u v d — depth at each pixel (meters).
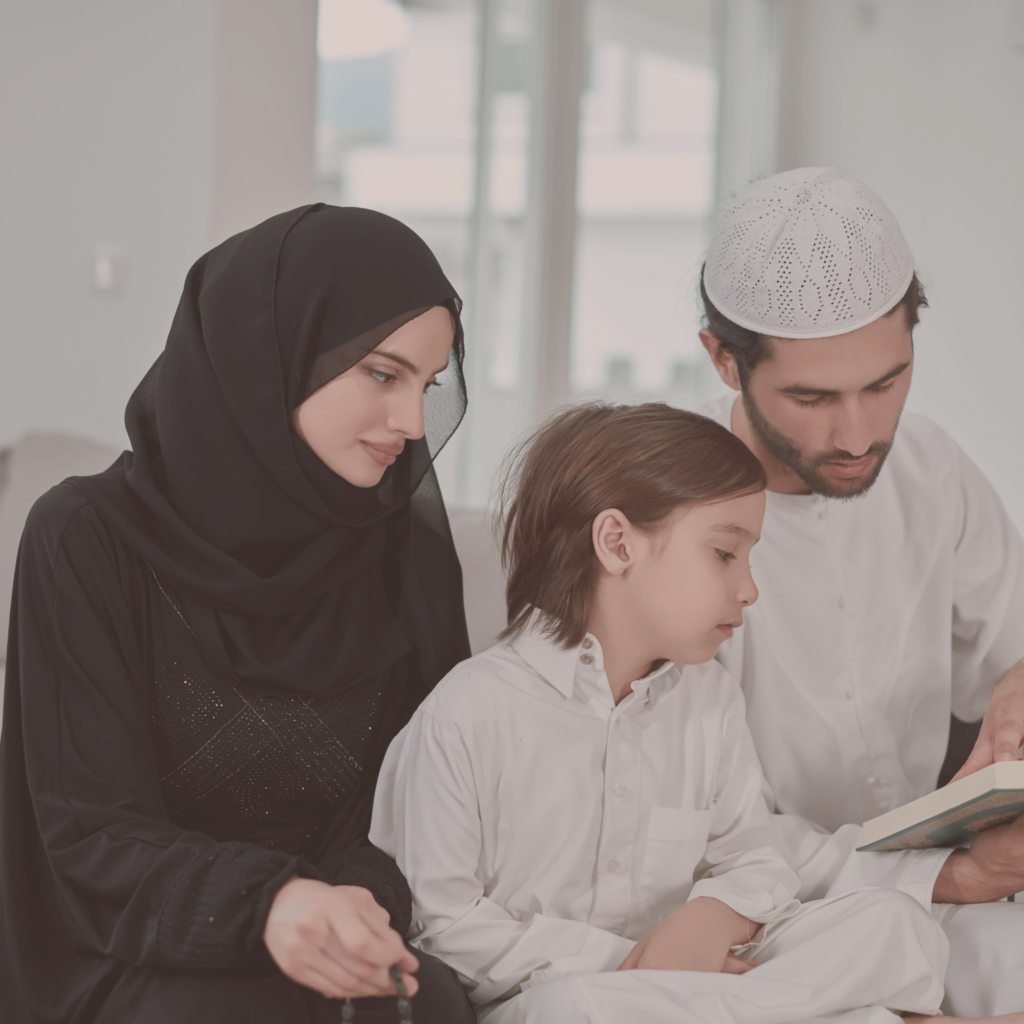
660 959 1.19
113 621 1.25
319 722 1.33
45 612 1.23
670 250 4.64
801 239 1.39
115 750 1.18
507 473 1.56
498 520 1.58
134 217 3.06
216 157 2.94
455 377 1.47
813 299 1.37
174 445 1.32
